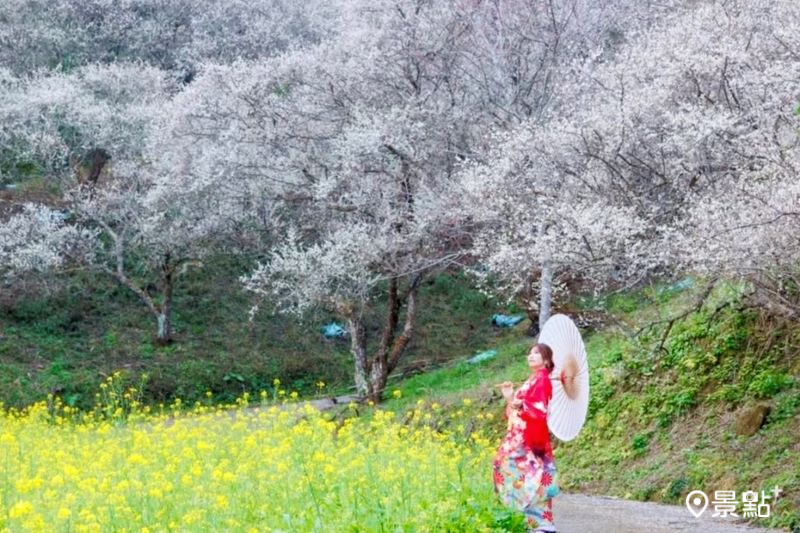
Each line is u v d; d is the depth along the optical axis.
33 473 9.36
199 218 23.36
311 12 33.22
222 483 7.88
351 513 7.21
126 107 25.28
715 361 12.78
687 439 11.91
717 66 13.16
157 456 9.36
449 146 18.84
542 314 15.29
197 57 30.34
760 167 11.66
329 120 19.31
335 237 18.61
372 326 26.64
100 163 27.20
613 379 13.91
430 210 17.89
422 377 20.72
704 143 12.75
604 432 13.20
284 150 19.72
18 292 25.11
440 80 19.22
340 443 10.73
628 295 15.88
